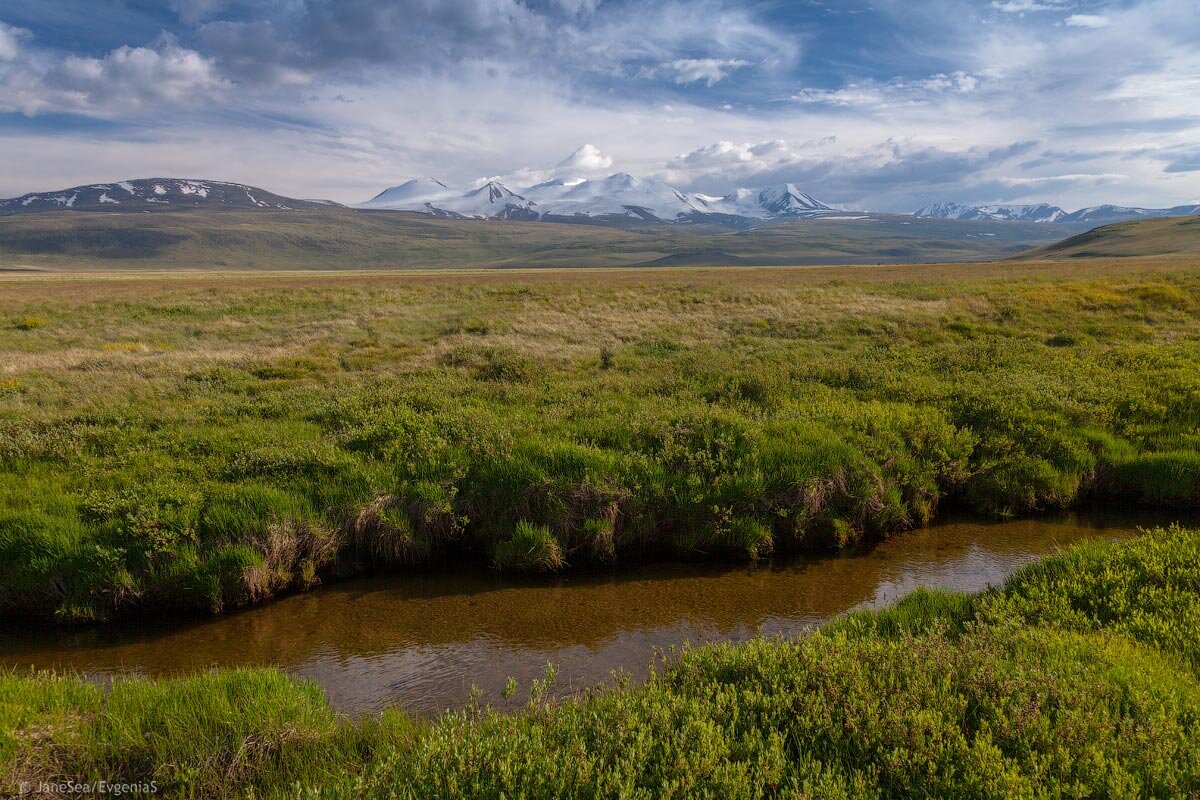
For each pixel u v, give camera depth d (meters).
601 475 11.08
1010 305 29.38
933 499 12.09
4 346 22.84
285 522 9.70
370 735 5.70
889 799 4.11
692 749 4.50
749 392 16.34
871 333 25.25
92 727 5.43
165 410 14.61
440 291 40.72
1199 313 27.61
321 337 24.94
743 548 10.51
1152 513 11.84
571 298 35.81
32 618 8.60
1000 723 4.61
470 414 13.69
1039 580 7.76
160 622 8.66
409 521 10.35
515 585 9.67
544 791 4.05
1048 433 13.59
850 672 5.27
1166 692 5.03
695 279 57.25
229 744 5.38
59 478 10.73
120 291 44.53
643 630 8.24
